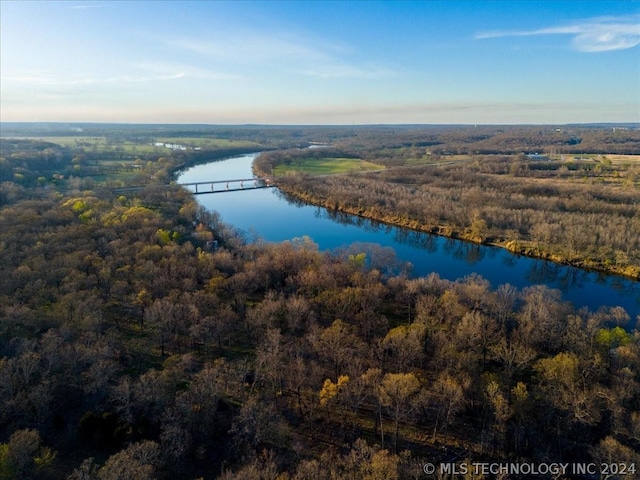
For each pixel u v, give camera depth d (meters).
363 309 89.19
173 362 70.50
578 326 79.00
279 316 86.88
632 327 98.56
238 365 69.00
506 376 70.88
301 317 85.38
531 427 61.00
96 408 61.12
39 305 83.75
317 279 98.75
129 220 143.50
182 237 140.75
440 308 89.38
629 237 149.62
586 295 121.94
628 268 135.88
